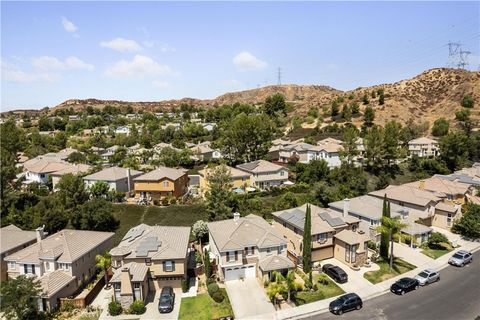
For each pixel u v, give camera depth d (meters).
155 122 174.75
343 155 87.31
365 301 36.53
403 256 47.50
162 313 34.94
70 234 45.16
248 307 35.66
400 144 109.12
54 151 121.81
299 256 46.34
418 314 33.66
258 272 42.12
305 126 150.12
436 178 70.19
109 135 156.88
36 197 66.75
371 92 176.25
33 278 34.59
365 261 44.59
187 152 103.00
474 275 41.69
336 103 160.38
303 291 38.28
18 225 55.75
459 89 163.25
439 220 58.44
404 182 84.44
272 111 181.00
